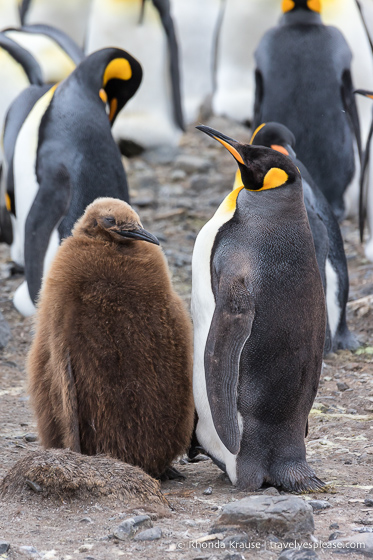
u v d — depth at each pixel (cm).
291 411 1080
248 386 1065
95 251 1102
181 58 4462
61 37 3197
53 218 1900
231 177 3344
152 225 2856
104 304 1075
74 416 1062
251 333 1056
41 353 1116
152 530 901
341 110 2688
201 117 4216
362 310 2047
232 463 1097
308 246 1095
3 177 2391
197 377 1133
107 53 2002
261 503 912
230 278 1052
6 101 2744
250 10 4031
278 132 1845
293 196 1091
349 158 2725
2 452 1236
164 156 3628
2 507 975
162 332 1097
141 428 1095
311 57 2675
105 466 1017
